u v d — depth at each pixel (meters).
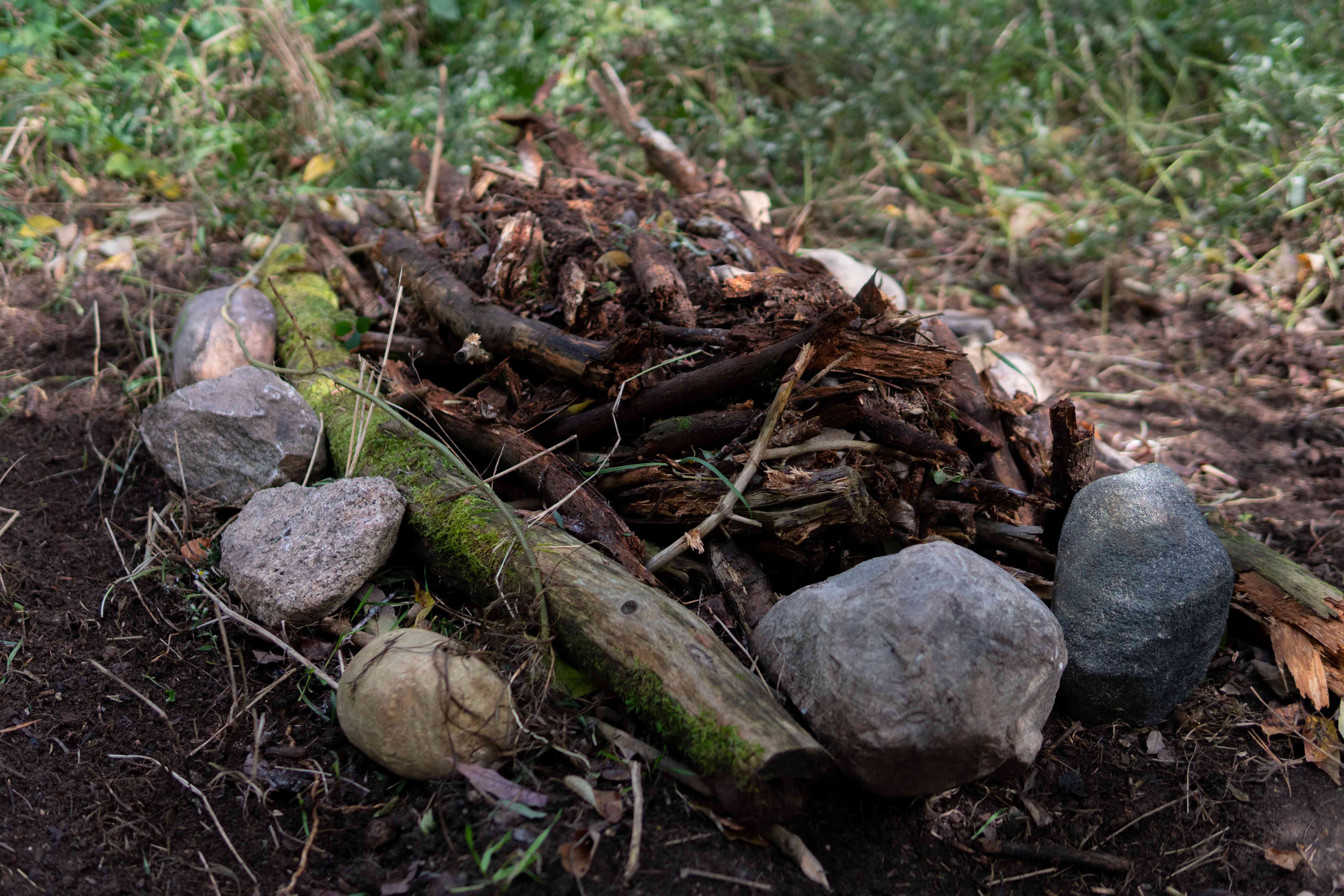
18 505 3.01
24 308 3.89
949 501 2.69
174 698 2.40
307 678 2.39
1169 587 2.33
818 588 2.24
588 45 5.64
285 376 3.30
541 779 2.10
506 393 2.93
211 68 5.18
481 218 3.94
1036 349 4.42
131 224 4.37
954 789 2.19
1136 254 4.95
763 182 5.44
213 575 2.70
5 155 4.40
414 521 2.58
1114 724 2.42
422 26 5.95
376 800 2.13
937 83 5.90
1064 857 2.12
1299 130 5.00
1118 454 3.64
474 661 2.13
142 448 3.28
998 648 2.04
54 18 4.98
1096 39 6.15
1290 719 2.49
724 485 2.53
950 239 5.22
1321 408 3.94
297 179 4.77
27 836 2.03
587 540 2.50
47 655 2.48
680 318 2.99
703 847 1.97
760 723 1.93
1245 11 5.74
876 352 2.71
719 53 5.81
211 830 2.10
